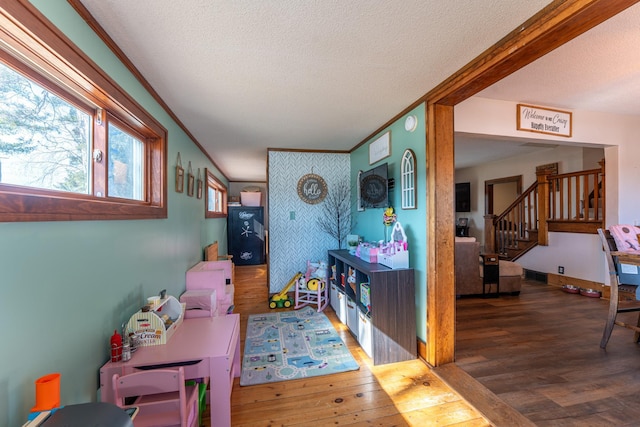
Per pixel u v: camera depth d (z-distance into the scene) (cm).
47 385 88
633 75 218
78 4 116
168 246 229
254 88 204
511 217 564
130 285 163
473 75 171
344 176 421
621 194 337
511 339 259
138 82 178
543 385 188
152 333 152
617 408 165
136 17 127
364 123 292
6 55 95
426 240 222
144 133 200
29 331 93
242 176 678
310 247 412
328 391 187
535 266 494
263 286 471
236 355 200
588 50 182
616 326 291
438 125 213
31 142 106
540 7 126
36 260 96
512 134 275
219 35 143
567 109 298
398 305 225
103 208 133
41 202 95
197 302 240
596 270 402
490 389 184
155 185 212
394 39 149
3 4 80
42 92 111
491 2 122
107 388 128
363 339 243
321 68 178
